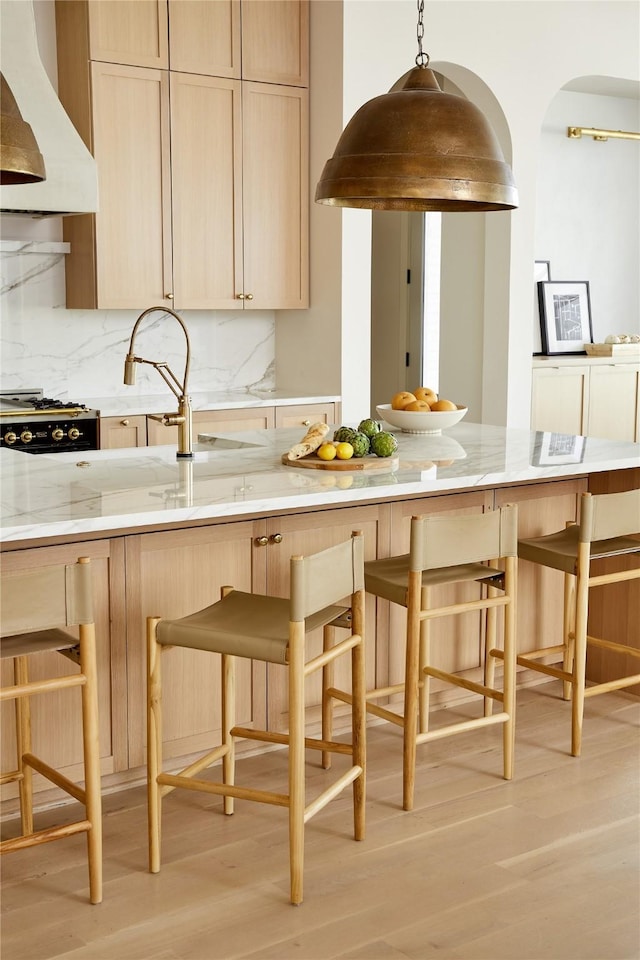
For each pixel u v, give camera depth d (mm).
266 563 3180
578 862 2691
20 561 2707
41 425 4598
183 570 3025
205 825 2893
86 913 2455
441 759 3340
